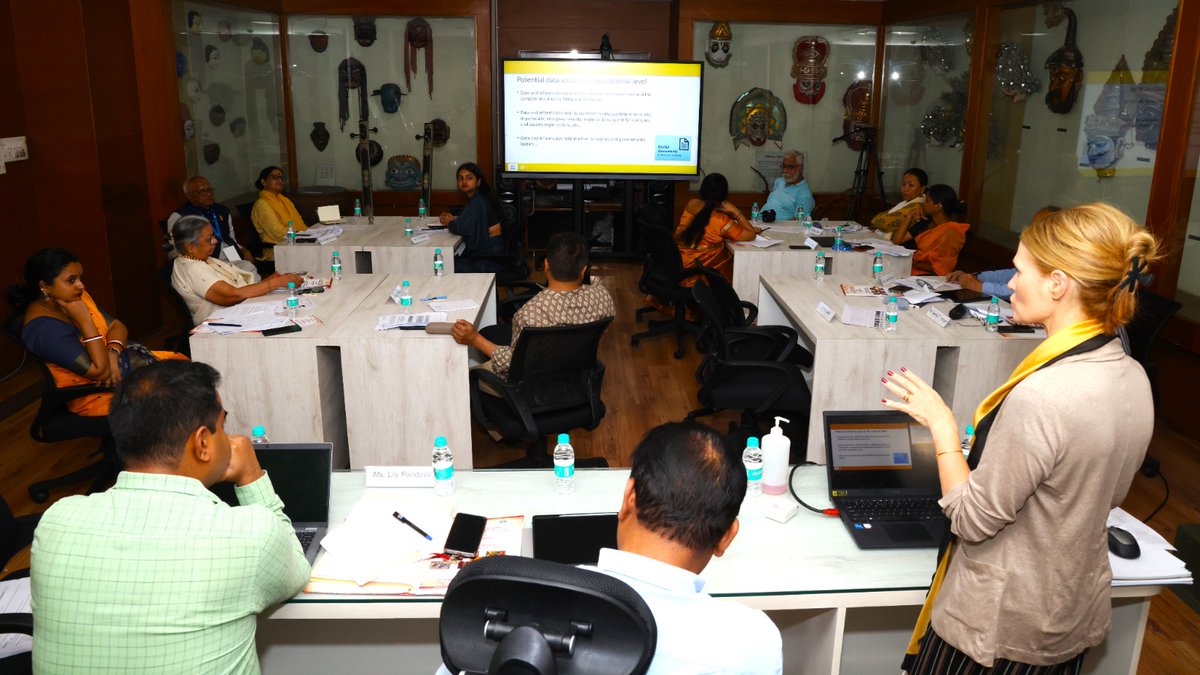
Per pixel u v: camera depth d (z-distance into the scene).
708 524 1.12
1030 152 5.82
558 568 1.02
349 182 8.25
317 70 7.96
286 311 3.77
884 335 3.47
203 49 6.37
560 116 7.66
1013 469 1.30
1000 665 1.45
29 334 3.26
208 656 1.42
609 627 1.00
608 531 1.92
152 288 5.88
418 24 7.91
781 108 8.27
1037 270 1.34
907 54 7.62
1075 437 1.28
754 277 5.38
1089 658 2.05
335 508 2.08
